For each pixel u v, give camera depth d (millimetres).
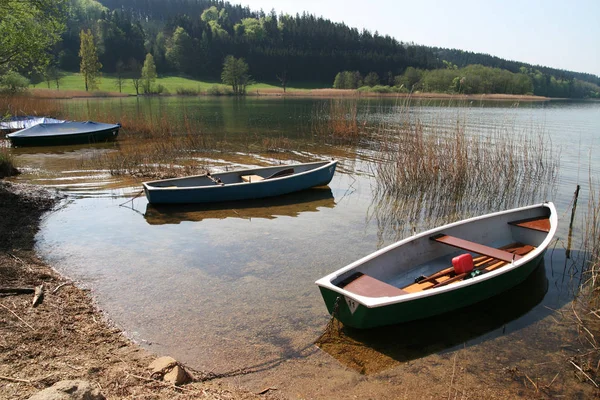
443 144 14078
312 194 11789
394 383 4328
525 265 6086
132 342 4812
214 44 116938
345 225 9312
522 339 5227
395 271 6324
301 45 128750
